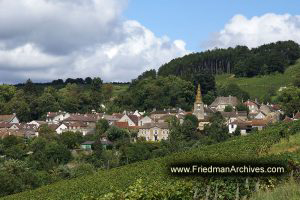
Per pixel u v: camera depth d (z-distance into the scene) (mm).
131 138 115812
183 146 91500
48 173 77438
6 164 71188
